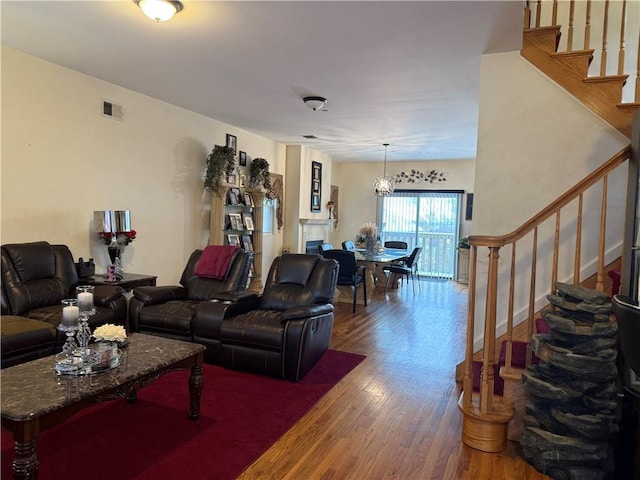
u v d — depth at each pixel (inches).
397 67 146.9
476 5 102.9
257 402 117.9
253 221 266.8
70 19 116.9
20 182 145.8
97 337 97.9
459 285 339.3
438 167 370.0
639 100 123.2
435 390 129.0
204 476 83.4
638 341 61.6
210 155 223.9
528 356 102.3
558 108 126.6
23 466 71.0
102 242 174.9
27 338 114.2
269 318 139.8
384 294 291.1
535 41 128.1
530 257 129.5
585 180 97.9
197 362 105.5
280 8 106.7
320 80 162.7
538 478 85.7
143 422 104.7
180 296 167.5
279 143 300.7
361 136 269.4
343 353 162.9
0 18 116.6
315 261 162.4
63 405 75.4
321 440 98.7
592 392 86.0
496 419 94.4
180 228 215.0
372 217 394.0
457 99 183.6
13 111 142.5
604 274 118.3
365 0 101.8
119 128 179.8
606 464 84.0
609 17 150.4
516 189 131.6
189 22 116.4
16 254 136.2
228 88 176.9
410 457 92.6
